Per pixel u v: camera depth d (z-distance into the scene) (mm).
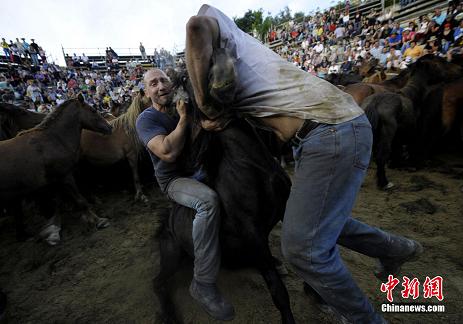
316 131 1217
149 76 1770
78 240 3295
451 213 2781
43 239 3314
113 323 2045
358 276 2119
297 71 1277
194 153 1602
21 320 2205
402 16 14156
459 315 1733
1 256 3174
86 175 4293
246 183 1486
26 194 3029
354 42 13172
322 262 1244
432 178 3674
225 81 1083
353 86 5117
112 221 3654
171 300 2055
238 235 1587
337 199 1245
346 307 1314
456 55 5645
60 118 3303
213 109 1304
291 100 1238
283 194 1589
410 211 2916
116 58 25250
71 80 17203
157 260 2721
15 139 3018
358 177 1260
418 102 4402
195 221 1560
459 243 2344
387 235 1617
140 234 3250
